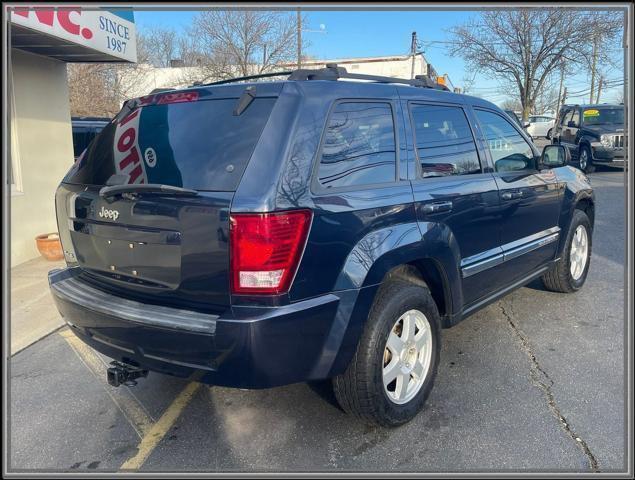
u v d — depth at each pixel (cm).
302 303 259
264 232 245
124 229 288
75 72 1970
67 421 335
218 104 292
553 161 452
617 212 991
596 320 475
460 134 385
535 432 307
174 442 311
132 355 285
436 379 371
